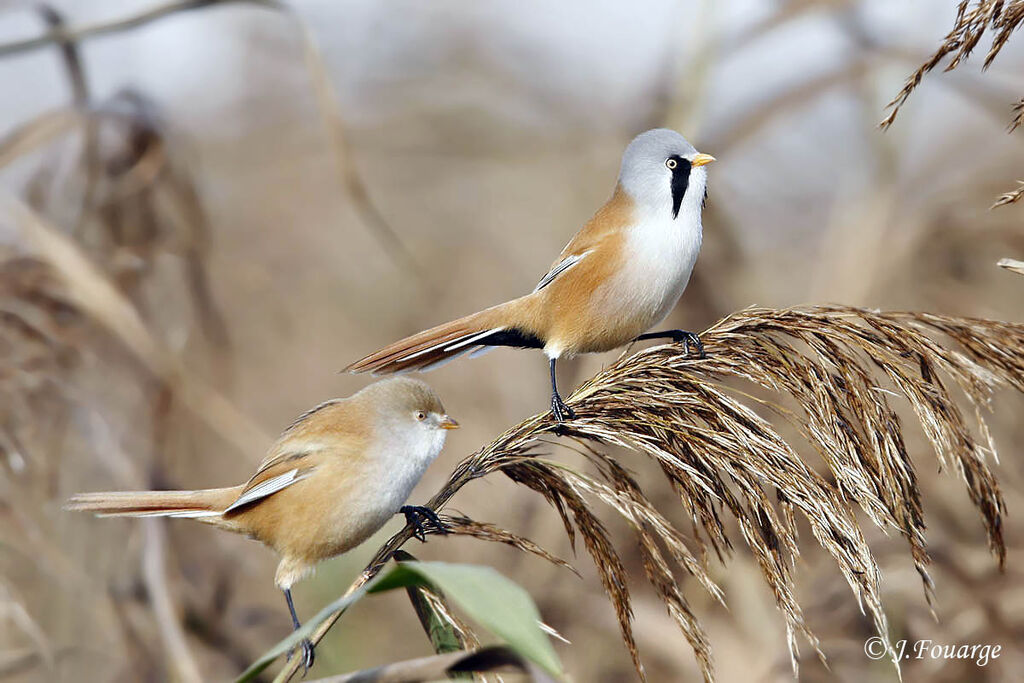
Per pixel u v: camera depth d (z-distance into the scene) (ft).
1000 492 20.53
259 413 55.98
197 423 40.75
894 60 41.57
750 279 45.24
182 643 32.63
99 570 35.29
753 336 22.31
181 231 41.01
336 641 40.93
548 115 66.74
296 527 24.49
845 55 41.96
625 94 55.47
